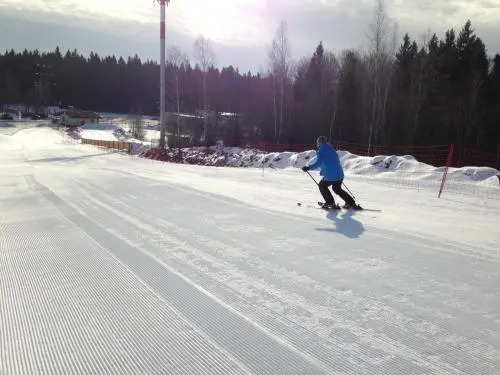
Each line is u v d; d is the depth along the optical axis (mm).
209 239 6258
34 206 9508
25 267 5172
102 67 138875
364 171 17250
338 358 3041
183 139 45500
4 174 17094
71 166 22344
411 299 4035
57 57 147500
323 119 48656
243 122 51688
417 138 41938
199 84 60938
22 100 129875
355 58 49906
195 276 4723
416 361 2992
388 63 39094
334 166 8500
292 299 4062
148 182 13586
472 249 5680
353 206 8617
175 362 3033
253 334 3408
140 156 35781
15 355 3174
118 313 3834
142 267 5059
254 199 9984
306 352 3129
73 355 3158
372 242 6043
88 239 6441
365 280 4531
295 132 47875
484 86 42906
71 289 4430
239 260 5254
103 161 27438
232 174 17016
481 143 41281
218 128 50469
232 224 7266
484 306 3873
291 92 49125
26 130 77812
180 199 10031
